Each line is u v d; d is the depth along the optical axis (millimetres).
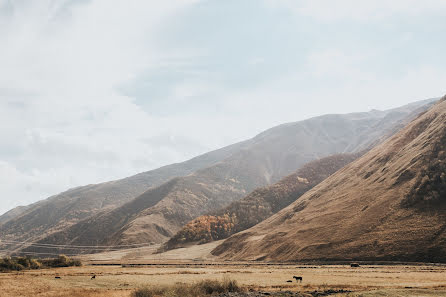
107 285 56750
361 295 34469
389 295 33969
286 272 77312
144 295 43406
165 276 71812
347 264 95750
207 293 43188
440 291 36094
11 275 74500
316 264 101250
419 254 89312
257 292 40594
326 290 41906
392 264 88000
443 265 79750
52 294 46250
